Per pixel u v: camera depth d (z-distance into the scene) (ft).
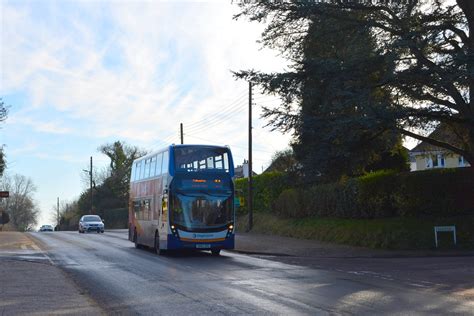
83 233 182.19
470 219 88.17
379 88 81.82
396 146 94.43
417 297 42.06
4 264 68.80
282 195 139.33
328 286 48.55
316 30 82.28
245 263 72.08
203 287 48.49
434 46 76.48
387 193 99.76
